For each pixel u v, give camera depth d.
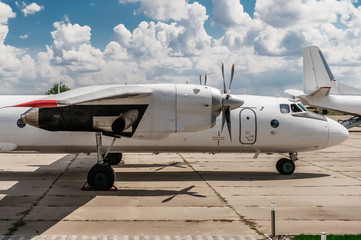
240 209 8.88
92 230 7.23
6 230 7.19
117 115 10.85
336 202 9.61
